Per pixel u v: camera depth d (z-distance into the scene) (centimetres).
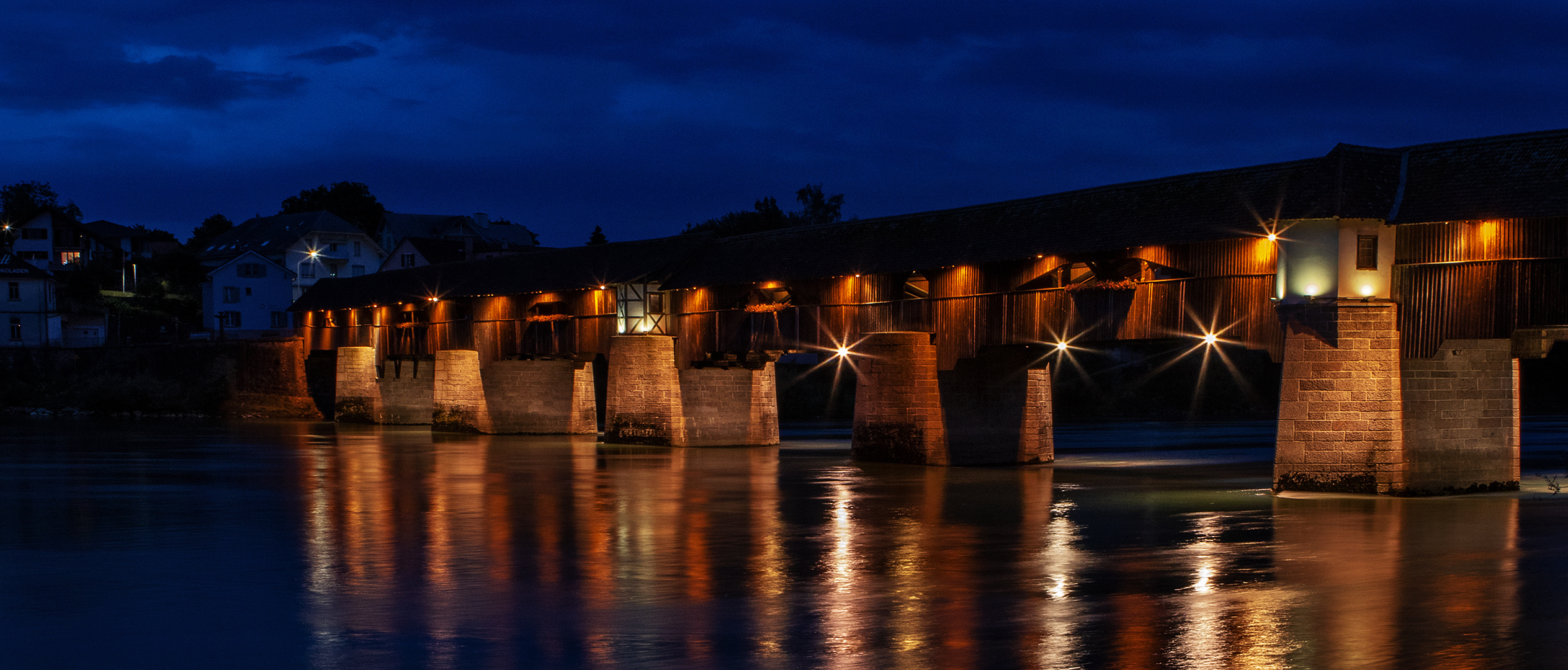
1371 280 3077
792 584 2030
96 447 5472
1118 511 2981
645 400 5419
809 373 7931
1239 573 2111
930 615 1780
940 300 4200
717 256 5222
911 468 4169
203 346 8675
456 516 2959
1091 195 3900
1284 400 3162
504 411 6519
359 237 11531
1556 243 2862
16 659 1560
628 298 5562
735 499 3300
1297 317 3116
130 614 1808
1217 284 3394
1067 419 8562
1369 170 3116
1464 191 2992
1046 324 3853
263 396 8350
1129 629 1680
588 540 2542
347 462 4625
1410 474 3086
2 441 5878
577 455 4891
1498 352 3188
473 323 6588
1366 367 3059
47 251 11294
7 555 2366
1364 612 1783
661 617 1772
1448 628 1675
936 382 4212
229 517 2931
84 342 9369
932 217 4397
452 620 1762
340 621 1759
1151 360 9406
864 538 2548
